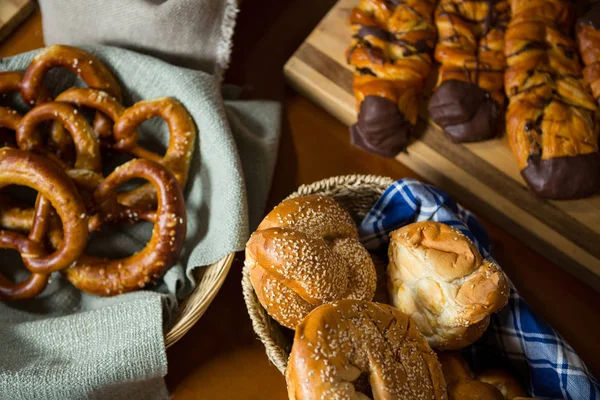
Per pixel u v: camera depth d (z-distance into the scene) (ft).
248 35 2.39
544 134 1.99
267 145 2.16
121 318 1.82
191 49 2.15
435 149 2.15
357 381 1.60
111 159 2.13
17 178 1.85
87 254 1.98
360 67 2.09
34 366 1.78
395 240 1.76
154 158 2.04
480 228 2.01
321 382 1.50
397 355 1.59
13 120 2.00
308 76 2.23
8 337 1.84
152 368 1.81
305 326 1.55
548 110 2.00
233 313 2.08
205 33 2.11
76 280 1.94
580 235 2.06
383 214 1.91
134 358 1.79
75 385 1.77
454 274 1.66
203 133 2.02
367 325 1.57
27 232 1.99
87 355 1.80
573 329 2.09
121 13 2.04
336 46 2.25
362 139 2.13
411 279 1.73
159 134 2.15
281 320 1.73
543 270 2.15
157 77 2.04
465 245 1.69
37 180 1.85
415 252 1.70
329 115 2.31
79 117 1.98
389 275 1.82
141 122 2.02
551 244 2.08
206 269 1.96
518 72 2.04
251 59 2.36
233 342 2.06
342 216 1.80
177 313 1.91
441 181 2.18
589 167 1.97
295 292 1.70
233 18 2.09
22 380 1.75
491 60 2.07
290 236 1.64
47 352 1.82
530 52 2.04
